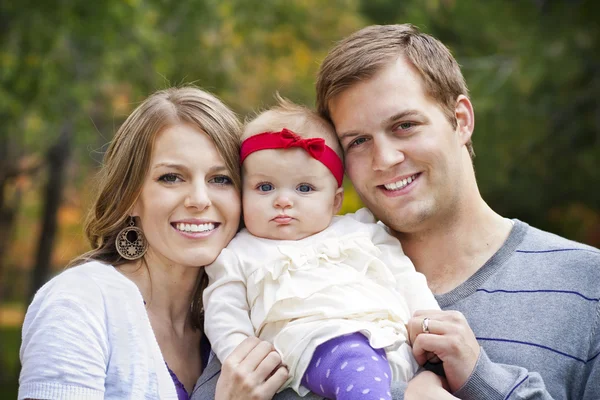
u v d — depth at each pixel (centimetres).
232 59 1053
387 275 304
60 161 1160
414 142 309
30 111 890
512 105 1102
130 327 292
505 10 1212
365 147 319
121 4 820
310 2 1113
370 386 264
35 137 1066
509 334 300
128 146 310
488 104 1062
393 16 1349
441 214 319
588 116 1162
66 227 1422
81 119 940
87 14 805
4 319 1781
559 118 1166
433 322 284
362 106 311
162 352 312
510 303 306
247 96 1102
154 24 955
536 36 1130
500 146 1123
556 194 1263
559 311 299
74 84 857
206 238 309
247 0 1017
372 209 327
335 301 287
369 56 312
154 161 306
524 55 1095
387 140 311
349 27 1154
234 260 309
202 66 1010
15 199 1390
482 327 304
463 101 330
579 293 302
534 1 1202
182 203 305
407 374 290
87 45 855
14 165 1165
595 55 1109
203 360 329
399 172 311
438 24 1283
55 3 799
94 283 296
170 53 962
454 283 321
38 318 285
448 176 314
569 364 293
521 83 1066
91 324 284
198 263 308
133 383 285
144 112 311
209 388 297
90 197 334
